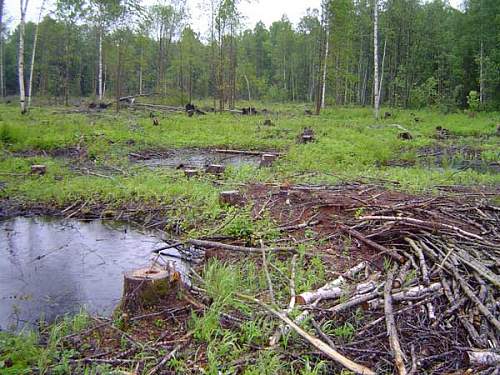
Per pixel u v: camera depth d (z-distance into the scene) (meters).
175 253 6.29
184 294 4.55
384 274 4.92
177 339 3.84
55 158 12.89
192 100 39.34
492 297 4.20
